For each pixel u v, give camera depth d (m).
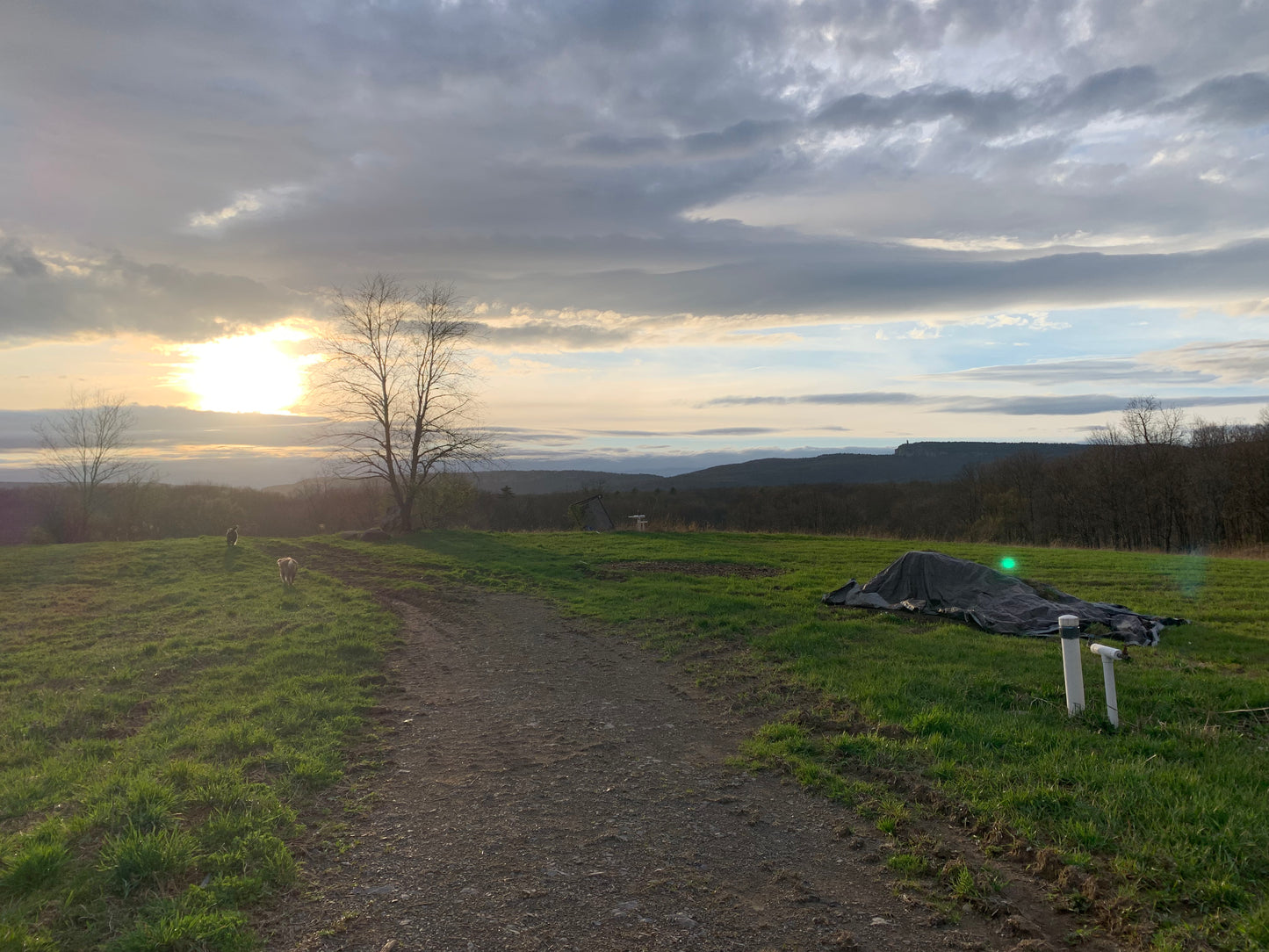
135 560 19.97
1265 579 15.38
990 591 11.56
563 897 4.05
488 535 27.41
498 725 7.23
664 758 6.25
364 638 10.88
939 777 5.37
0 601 14.70
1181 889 3.82
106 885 3.99
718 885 4.16
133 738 6.62
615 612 12.62
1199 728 6.18
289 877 4.20
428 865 4.42
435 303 28.80
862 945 3.58
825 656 9.01
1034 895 3.92
